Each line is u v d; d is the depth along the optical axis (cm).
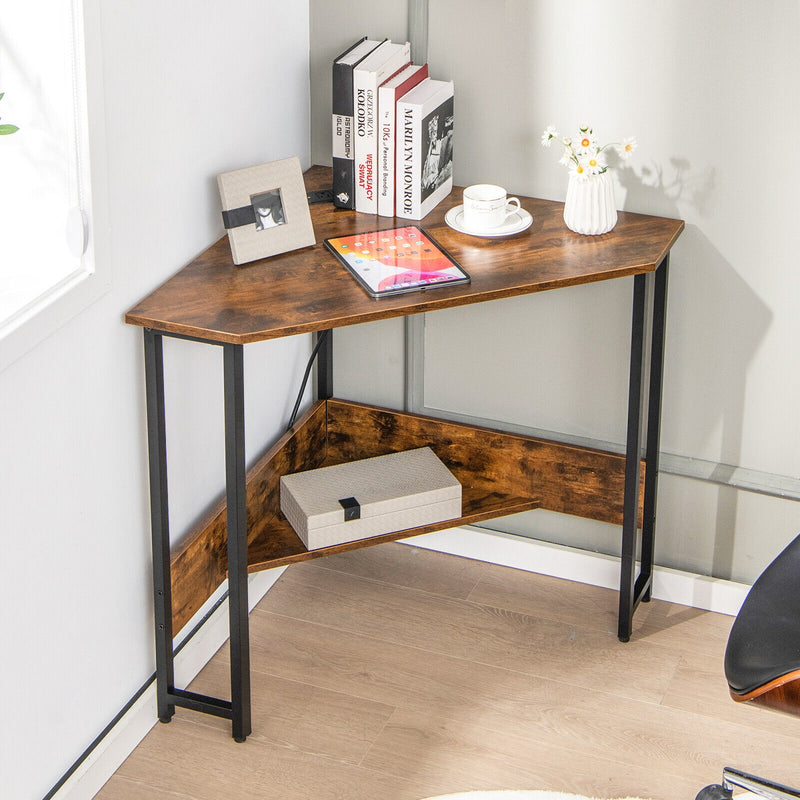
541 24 212
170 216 191
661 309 216
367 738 206
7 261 166
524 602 243
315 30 229
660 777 199
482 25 216
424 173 213
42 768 180
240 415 183
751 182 209
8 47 160
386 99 207
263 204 198
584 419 238
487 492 246
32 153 166
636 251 201
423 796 194
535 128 220
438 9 218
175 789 195
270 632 232
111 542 189
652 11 204
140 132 179
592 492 240
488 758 202
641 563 238
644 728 209
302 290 189
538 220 216
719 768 201
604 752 204
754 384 223
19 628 168
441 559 257
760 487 229
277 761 201
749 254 214
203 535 211
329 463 257
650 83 209
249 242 198
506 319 235
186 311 181
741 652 156
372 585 247
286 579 248
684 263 219
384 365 249
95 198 166
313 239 205
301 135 235
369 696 216
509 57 216
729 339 221
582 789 196
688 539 240
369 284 189
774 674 149
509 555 253
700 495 235
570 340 232
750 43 200
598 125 216
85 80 159
